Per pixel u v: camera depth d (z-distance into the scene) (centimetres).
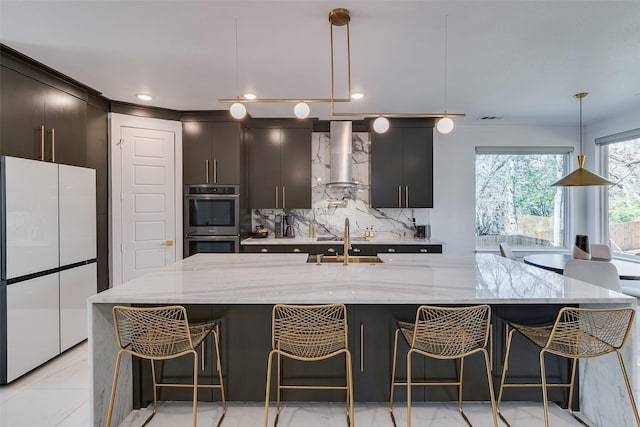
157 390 204
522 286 191
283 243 412
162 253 388
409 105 372
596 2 183
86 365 258
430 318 196
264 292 177
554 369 206
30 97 257
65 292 273
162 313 198
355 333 203
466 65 267
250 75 285
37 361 247
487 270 234
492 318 202
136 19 199
